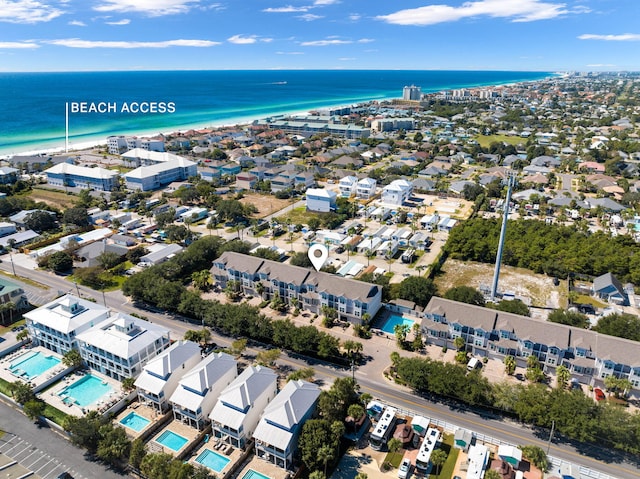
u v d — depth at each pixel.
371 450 91.38
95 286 161.75
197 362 110.44
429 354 124.31
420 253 191.50
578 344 111.94
